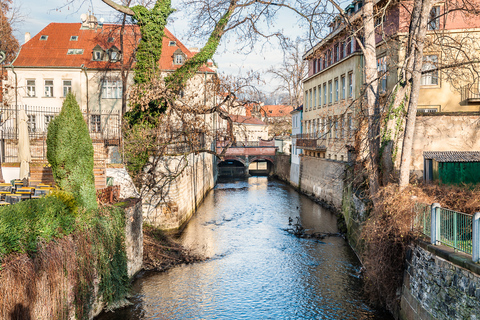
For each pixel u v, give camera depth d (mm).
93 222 10883
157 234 20266
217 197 38562
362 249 16969
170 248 18547
